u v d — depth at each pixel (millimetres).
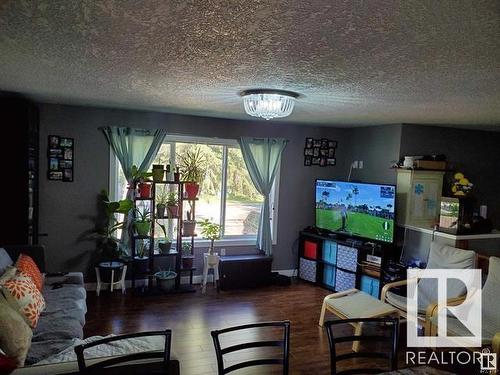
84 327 3604
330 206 5273
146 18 1501
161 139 4805
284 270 5691
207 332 3625
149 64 2236
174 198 4754
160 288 4621
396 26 1457
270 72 2305
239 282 4980
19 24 1612
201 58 2061
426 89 2557
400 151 4773
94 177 4598
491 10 1254
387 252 4629
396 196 4512
